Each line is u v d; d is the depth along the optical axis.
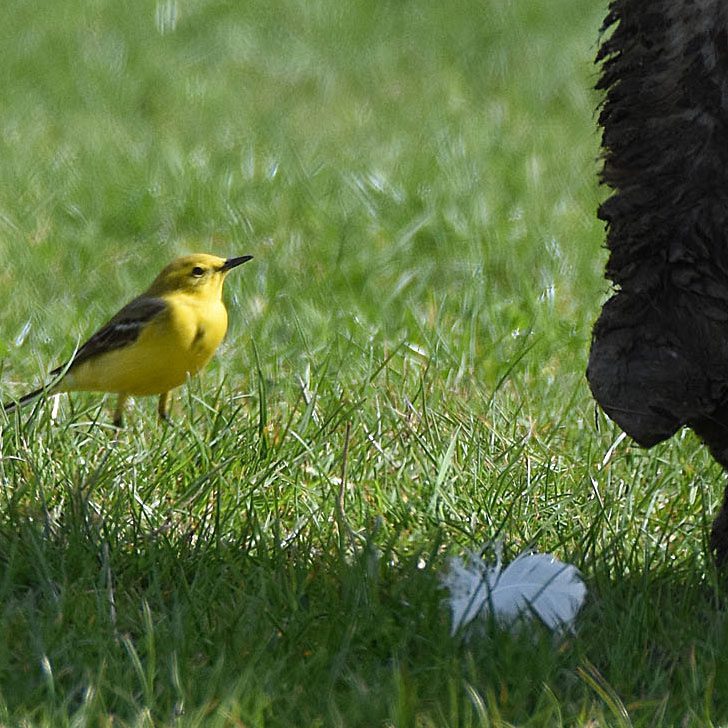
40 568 8.48
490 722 7.00
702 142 7.39
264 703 6.99
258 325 13.63
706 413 7.67
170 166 19.81
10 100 24.12
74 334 13.48
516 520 9.48
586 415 11.46
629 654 7.70
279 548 8.76
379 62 27.88
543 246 16.45
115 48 28.09
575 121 23.94
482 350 13.12
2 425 10.41
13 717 6.97
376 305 14.55
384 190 18.66
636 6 7.73
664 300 7.54
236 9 31.52
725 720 7.15
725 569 8.70
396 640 7.86
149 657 7.39
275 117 23.69
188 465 10.16
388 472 10.38
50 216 17.58
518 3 32.28
